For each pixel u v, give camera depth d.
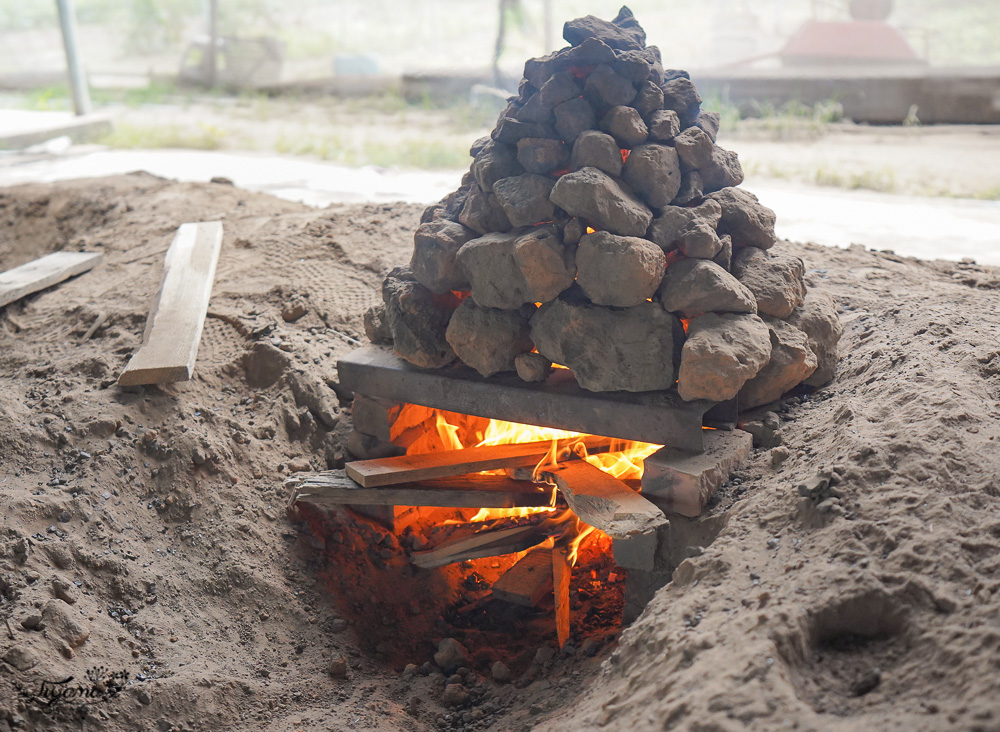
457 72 6.98
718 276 1.66
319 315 2.30
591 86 1.72
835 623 1.30
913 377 1.67
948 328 1.85
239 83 7.72
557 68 1.74
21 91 7.84
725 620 1.32
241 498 1.88
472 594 1.92
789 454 1.63
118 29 9.88
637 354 1.67
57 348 2.26
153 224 2.88
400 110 6.56
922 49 7.04
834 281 2.28
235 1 9.45
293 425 2.03
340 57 7.87
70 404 1.98
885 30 5.77
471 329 1.77
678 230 1.70
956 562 1.30
